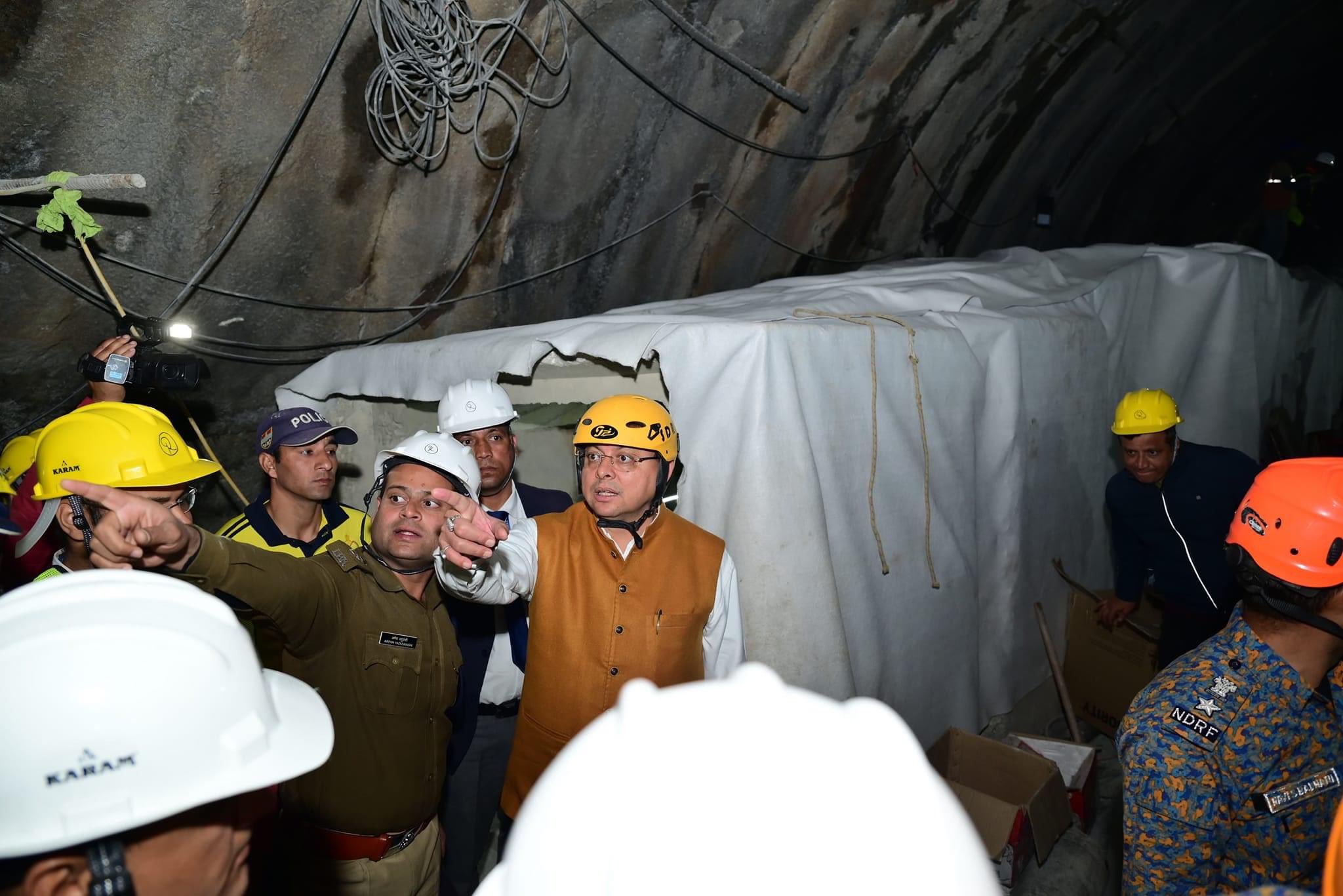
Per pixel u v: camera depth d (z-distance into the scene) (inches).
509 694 94.0
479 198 152.3
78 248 119.3
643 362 98.9
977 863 20.7
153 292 130.9
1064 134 267.6
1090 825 112.3
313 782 67.4
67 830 28.6
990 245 280.2
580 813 20.9
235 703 33.1
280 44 116.0
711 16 156.9
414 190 144.3
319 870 68.6
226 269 134.9
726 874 18.0
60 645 29.9
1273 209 263.6
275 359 152.3
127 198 118.3
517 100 142.9
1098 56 245.1
